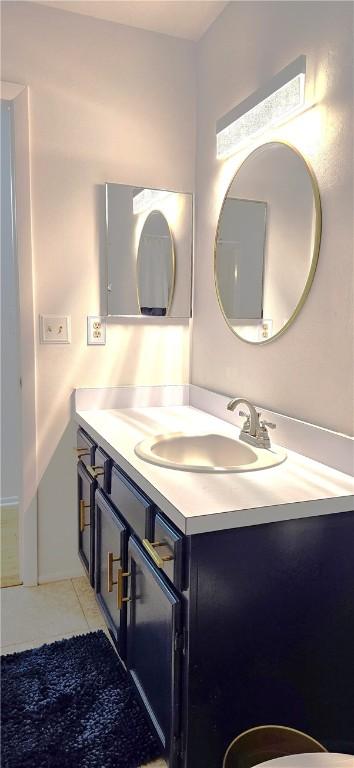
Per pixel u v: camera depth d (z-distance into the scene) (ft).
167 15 6.30
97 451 5.56
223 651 3.44
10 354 10.39
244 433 5.11
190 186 7.13
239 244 5.85
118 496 4.75
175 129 6.96
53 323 6.59
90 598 6.70
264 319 5.35
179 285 7.23
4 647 5.66
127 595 4.58
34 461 6.75
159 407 7.17
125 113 6.68
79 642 5.76
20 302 6.42
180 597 3.39
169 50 6.82
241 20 5.71
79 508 6.59
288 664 3.69
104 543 5.39
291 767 3.03
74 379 6.79
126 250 6.85
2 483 10.73
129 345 7.03
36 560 6.95
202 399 6.88
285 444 4.92
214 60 6.40
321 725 3.92
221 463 5.26
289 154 4.83
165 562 3.55
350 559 3.80
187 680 3.38
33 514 6.84
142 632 4.16
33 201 6.34
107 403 6.94
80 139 6.50
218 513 3.25
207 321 6.84
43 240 6.44
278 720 3.72
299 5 4.62
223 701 3.51
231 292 6.07
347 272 4.09
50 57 6.25
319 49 4.34
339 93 4.11
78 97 6.43
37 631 5.97
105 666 5.33
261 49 5.30
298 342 4.79
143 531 4.02
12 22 6.05
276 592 3.55
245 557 3.41
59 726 4.52
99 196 6.66
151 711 3.96
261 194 5.37
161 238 7.04
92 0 6.05
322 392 4.45
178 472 4.04
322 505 3.57
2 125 9.59
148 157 6.86
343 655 3.91
